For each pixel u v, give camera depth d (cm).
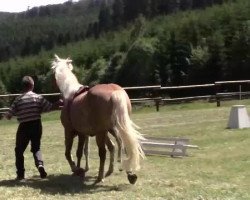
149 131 1515
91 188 795
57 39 8669
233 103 2403
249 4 4219
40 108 872
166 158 1052
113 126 756
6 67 6288
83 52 5716
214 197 705
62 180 873
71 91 859
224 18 4206
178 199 703
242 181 805
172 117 1900
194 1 7081
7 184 848
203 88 3556
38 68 5984
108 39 6106
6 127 1916
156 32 4906
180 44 4156
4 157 1161
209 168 919
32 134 870
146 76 4244
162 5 7750
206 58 3866
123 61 4550
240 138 1242
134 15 8294
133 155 734
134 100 2327
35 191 782
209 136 1317
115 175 889
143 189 770
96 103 771
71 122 844
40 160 882
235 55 3731
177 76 4128
